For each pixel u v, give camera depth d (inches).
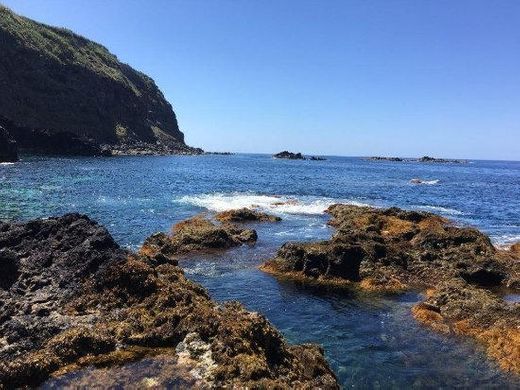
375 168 5541.3
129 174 2719.0
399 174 4264.3
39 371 333.1
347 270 795.4
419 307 632.4
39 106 5182.1
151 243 949.2
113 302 438.6
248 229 1166.3
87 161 3698.3
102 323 401.4
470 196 2319.1
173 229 1127.0
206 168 3909.9
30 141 4328.3
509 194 2491.4
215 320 385.4
